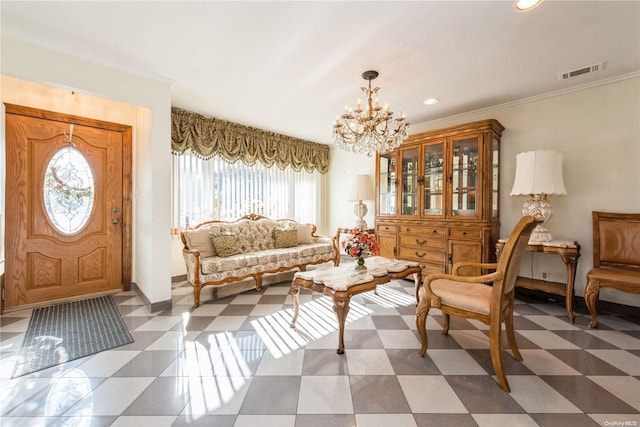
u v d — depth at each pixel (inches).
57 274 118.3
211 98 128.5
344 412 56.6
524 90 118.0
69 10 70.4
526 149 129.3
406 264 108.6
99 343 84.1
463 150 134.7
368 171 201.2
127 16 72.8
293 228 171.9
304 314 108.4
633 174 105.0
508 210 135.4
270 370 71.2
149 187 110.2
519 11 69.3
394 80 108.5
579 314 107.8
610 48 86.2
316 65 97.4
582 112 115.0
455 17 71.7
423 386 64.9
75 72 90.4
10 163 106.7
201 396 61.3
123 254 135.5
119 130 133.0
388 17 72.1
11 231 107.7
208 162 157.1
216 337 88.8
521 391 62.9
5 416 55.1
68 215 120.6
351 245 100.3
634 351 80.0
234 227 153.9
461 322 100.7
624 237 103.5
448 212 138.2
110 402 59.2
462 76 105.1
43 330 92.4
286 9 69.6
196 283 116.4
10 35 79.6
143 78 104.7
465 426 52.8
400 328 96.1
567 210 119.0
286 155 193.6
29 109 110.0
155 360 75.5
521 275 132.5
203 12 70.9
